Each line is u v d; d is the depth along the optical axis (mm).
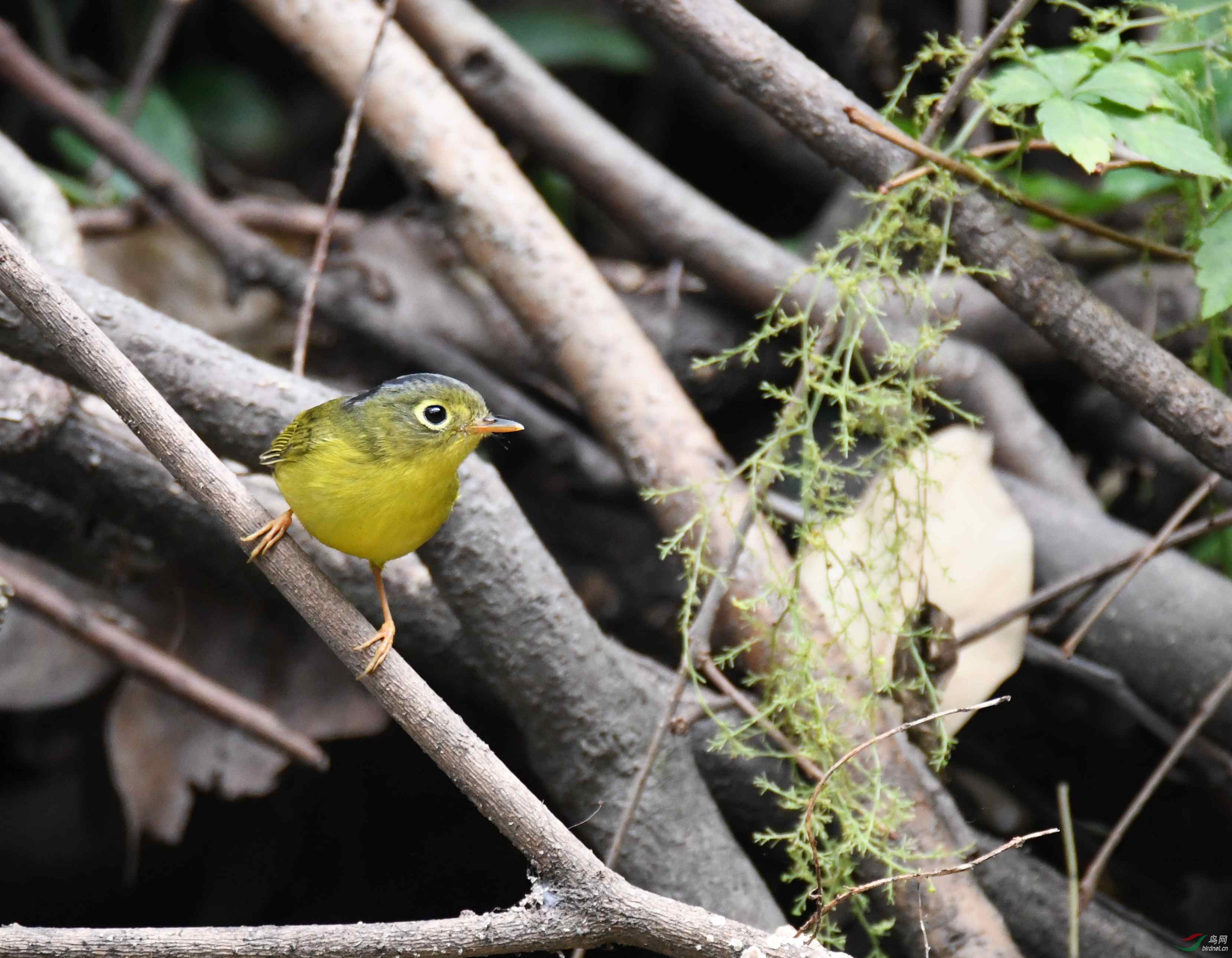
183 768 8055
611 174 9812
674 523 7828
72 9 12836
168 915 9562
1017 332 9742
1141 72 6230
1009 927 7754
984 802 8500
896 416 7164
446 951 5031
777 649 7133
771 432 10297
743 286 9617
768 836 6664
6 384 7336
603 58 12703
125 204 10578
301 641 8367
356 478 5473
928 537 7621
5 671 8211
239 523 5219
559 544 9945
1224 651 7832
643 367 8312
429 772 9328
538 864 5082
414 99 9070
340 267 10312
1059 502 8602
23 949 4887
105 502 7902
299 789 9367
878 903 6930
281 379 6766
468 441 5672
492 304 10320
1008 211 6625
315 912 9539
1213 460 6398
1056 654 8141
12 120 12273
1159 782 8031
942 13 13008
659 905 5043
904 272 9461
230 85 13125
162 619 8406
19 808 9250
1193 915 8453
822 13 12898
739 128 13062
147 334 6535
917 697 6633
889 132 6273
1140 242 6887
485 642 6812
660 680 7754
